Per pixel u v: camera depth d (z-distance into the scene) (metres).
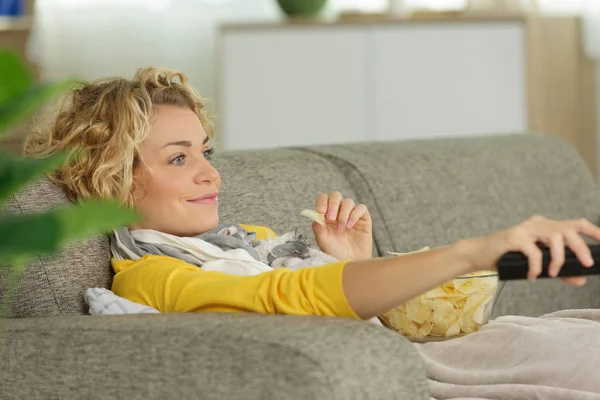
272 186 2.38
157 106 1.97
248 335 1.46
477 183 2.74
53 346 1.61
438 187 2.66
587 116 5.90
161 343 1.52
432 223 2.60
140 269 1.84
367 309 1.56
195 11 6.27
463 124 5.63
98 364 1.57
